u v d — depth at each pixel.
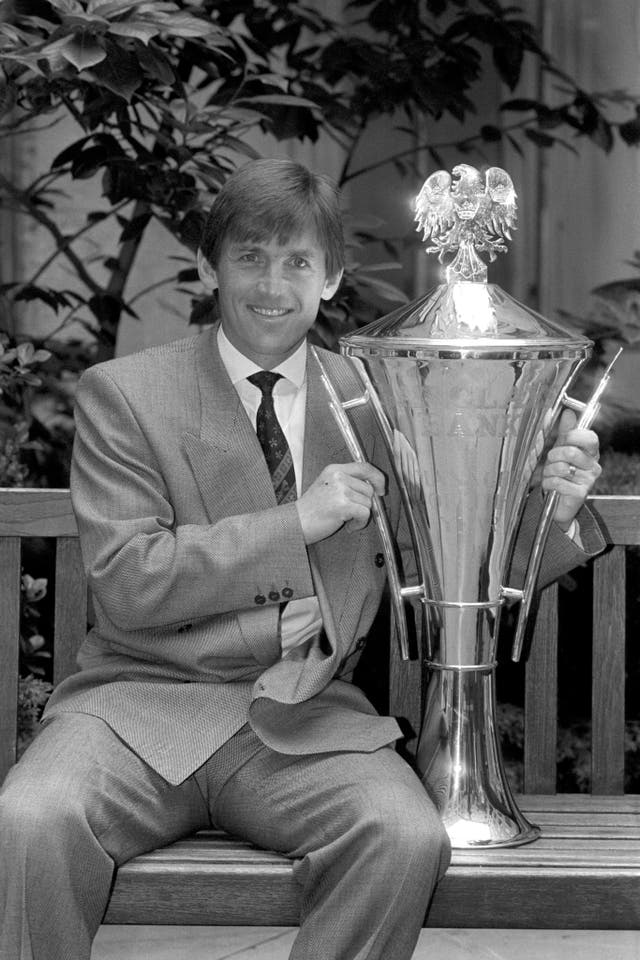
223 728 2.37
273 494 2.47
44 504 2.73
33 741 2.37
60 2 2.84
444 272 2.38
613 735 2.79
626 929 2.27
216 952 2.99
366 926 2.15
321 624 2.53
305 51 4.17
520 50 4.18
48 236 5.46
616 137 5.76
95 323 5.44
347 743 2.36
